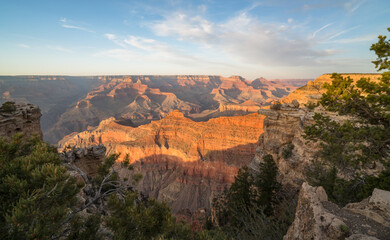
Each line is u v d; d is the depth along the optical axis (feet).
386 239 16.80
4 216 16.25
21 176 19.89
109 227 22.41
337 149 38.68
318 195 23.62
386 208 20.16
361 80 32.71
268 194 85.35
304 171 86.02
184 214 164.86
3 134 77.66
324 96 39.09
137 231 22.62
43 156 21.98
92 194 53.88
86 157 78.18
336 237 17.74
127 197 24.58
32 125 94.38
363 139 33.65
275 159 111.55
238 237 51.67
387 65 29.12
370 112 34.17
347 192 43.21
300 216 23.18
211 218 108.88
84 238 21.72
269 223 48.03
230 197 94.79
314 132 41.19
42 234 15.43
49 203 18.98
